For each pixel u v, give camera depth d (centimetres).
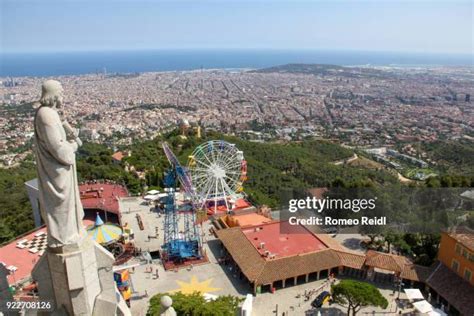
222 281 5147
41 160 1332
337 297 4156
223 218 6819
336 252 5272
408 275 4759
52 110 1323
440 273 4678
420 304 4172
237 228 5950
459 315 4284
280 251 5344
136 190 8656
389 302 4603
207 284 5066
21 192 8819
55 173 1341
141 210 7388
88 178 9294
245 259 5153
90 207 7112
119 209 7106
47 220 1383
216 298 3988
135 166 10462
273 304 4616
